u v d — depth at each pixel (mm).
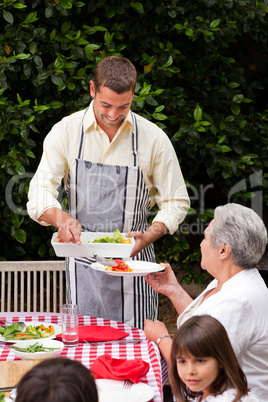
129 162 2928
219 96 4652
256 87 4980
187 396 1590
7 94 4168
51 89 4172
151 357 2004
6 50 3846
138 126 2930
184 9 4207
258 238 1879
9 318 2533
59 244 2590
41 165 2904
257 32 4684
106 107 2627
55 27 4035
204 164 4918
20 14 3865
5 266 3127
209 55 4535
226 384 1502
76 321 2164
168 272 2457
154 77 4293
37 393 978
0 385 1675
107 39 4012
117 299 2889
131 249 2629
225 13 4344
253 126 4840
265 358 1842
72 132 2891
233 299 1792
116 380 1770
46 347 2064
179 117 4500
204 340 1433
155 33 4312
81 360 2004
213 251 1936
